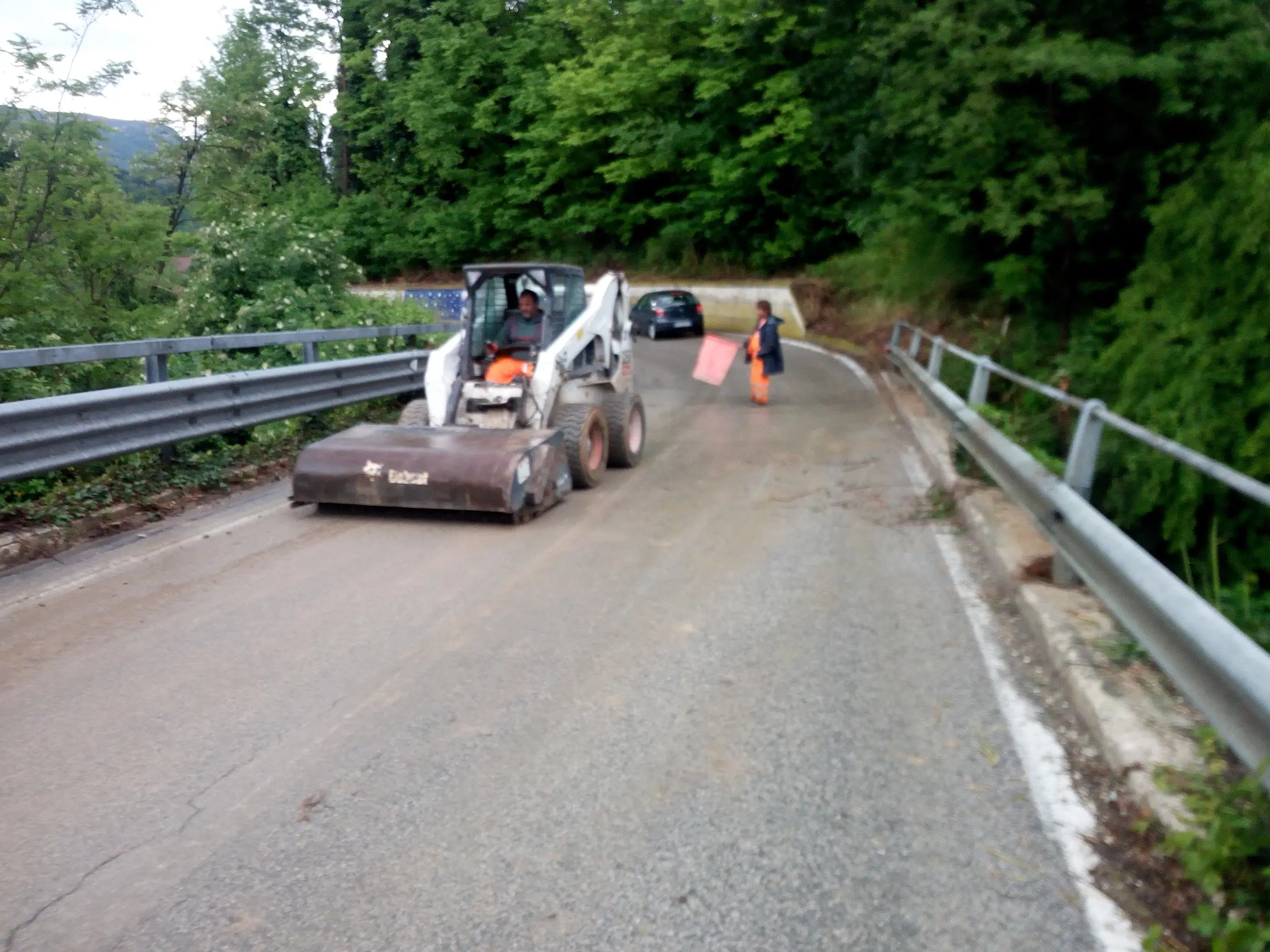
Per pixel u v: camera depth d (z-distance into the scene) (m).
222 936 3.22
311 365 10.73
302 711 4.81
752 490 9.73
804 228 33.31
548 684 5.11
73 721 4.72
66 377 10.73
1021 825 3.75
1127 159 14.09
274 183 46.34
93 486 8.53
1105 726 4.25
